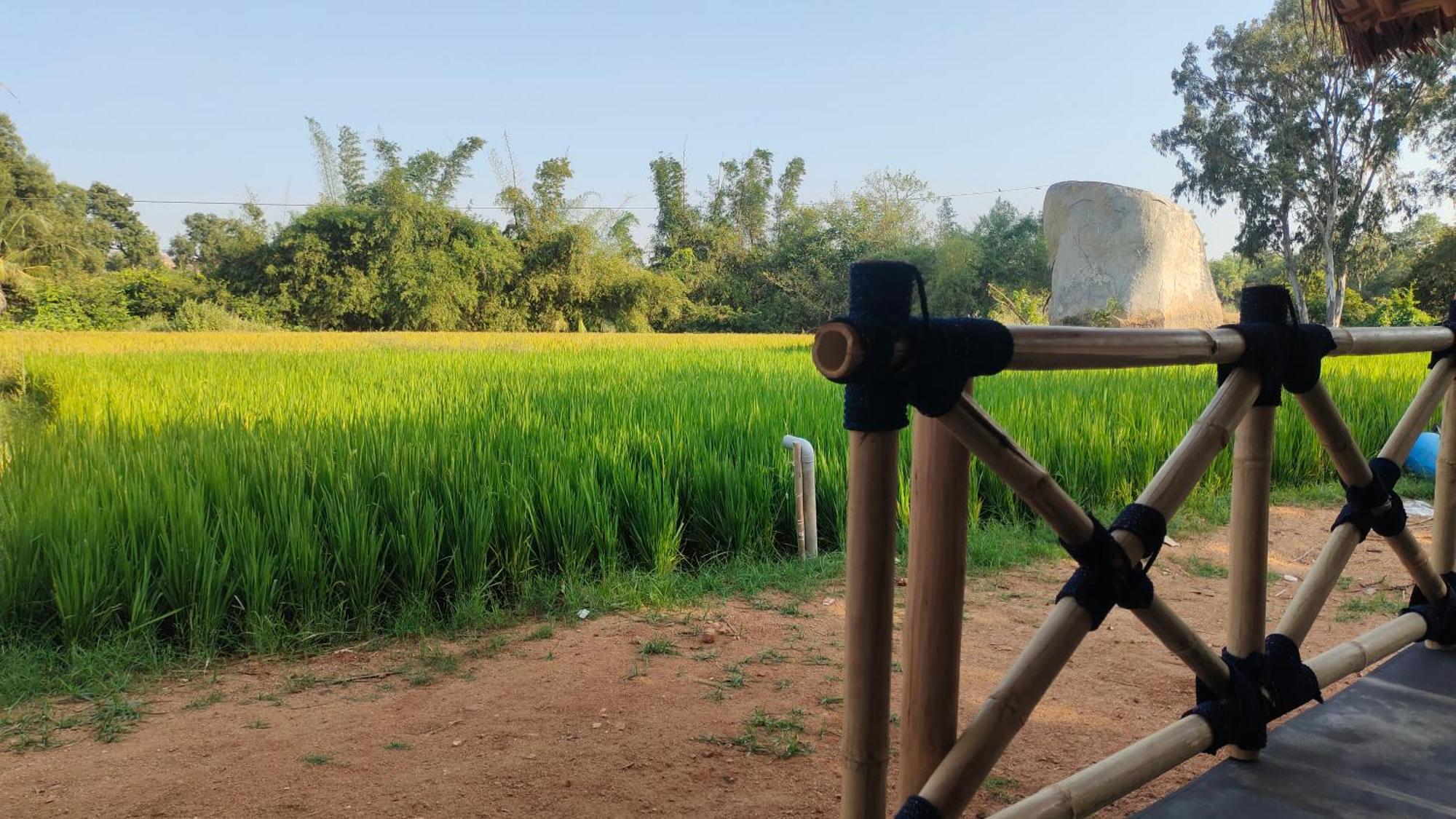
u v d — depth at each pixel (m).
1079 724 3.23
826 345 1.27
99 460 5.51
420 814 2.57
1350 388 9.78
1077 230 24.59
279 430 6.88
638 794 2.70
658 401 8.86
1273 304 2.06
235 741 3.10
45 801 2.65
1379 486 2.47
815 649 4.09
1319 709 2.44
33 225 48.59
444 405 8.72
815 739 3.11
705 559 5.76
